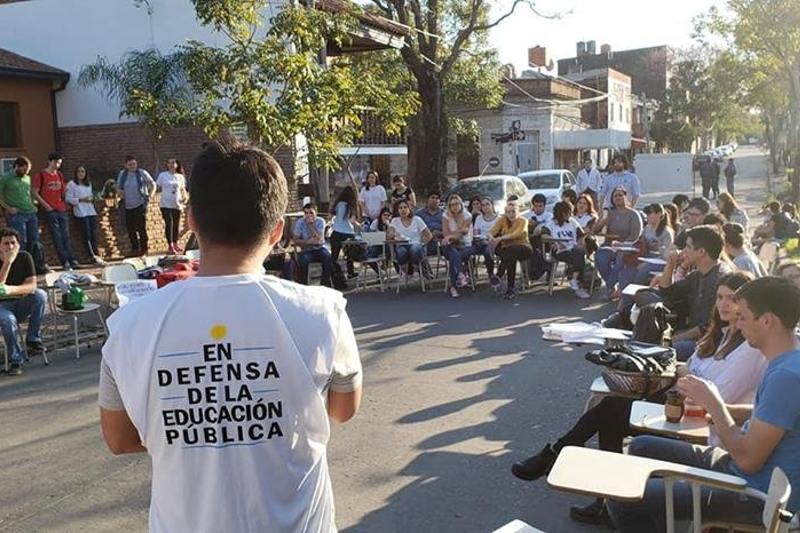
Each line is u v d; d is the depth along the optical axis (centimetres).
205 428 179
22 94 1839
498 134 3541
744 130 8212
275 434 181
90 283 913
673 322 671
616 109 5281
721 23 2577
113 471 527
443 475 504
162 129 1423
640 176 3288
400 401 659
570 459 314
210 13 1291
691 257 633
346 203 1311
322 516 189
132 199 1434
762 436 318
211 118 1289
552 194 1952
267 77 1293
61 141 1922
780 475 260
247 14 1313
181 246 1495
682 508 334
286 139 1280
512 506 458
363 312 1066
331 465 521
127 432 191
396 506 460
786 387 316
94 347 888
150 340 179
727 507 330
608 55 7475
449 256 1188
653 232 1066
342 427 595
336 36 1471
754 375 415
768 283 332
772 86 3503
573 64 7800
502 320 995
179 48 1625
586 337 519
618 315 746
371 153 2178
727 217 1200
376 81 1560
